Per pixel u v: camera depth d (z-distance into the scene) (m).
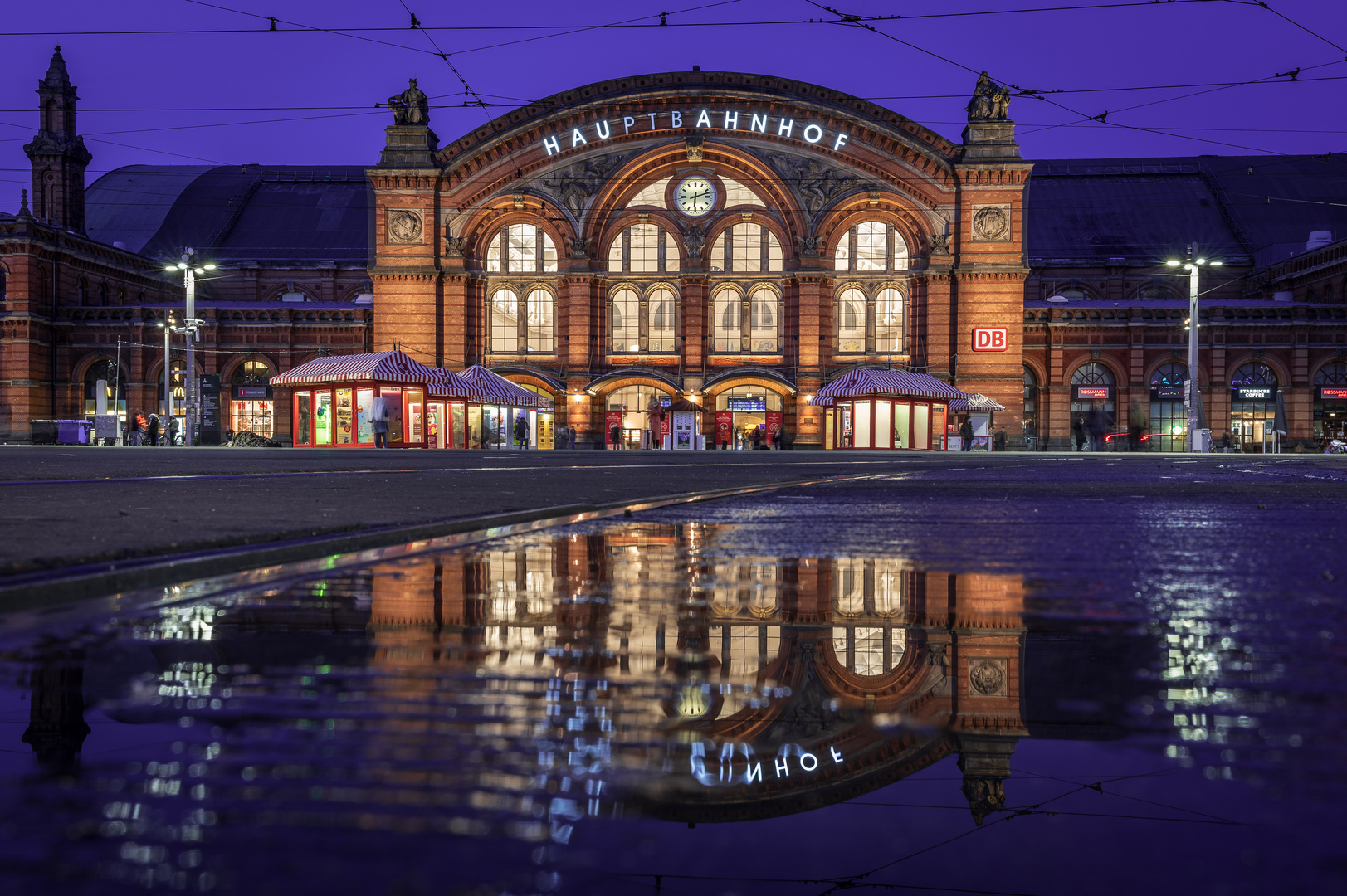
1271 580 3.05
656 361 49.19
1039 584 3.00
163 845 0.85
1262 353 51.34
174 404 54.59
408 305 48.47
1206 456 33.16
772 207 48.91
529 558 3.71
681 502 7.59
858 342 48.50
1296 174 66.31
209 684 1.58
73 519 4.49
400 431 39.59
